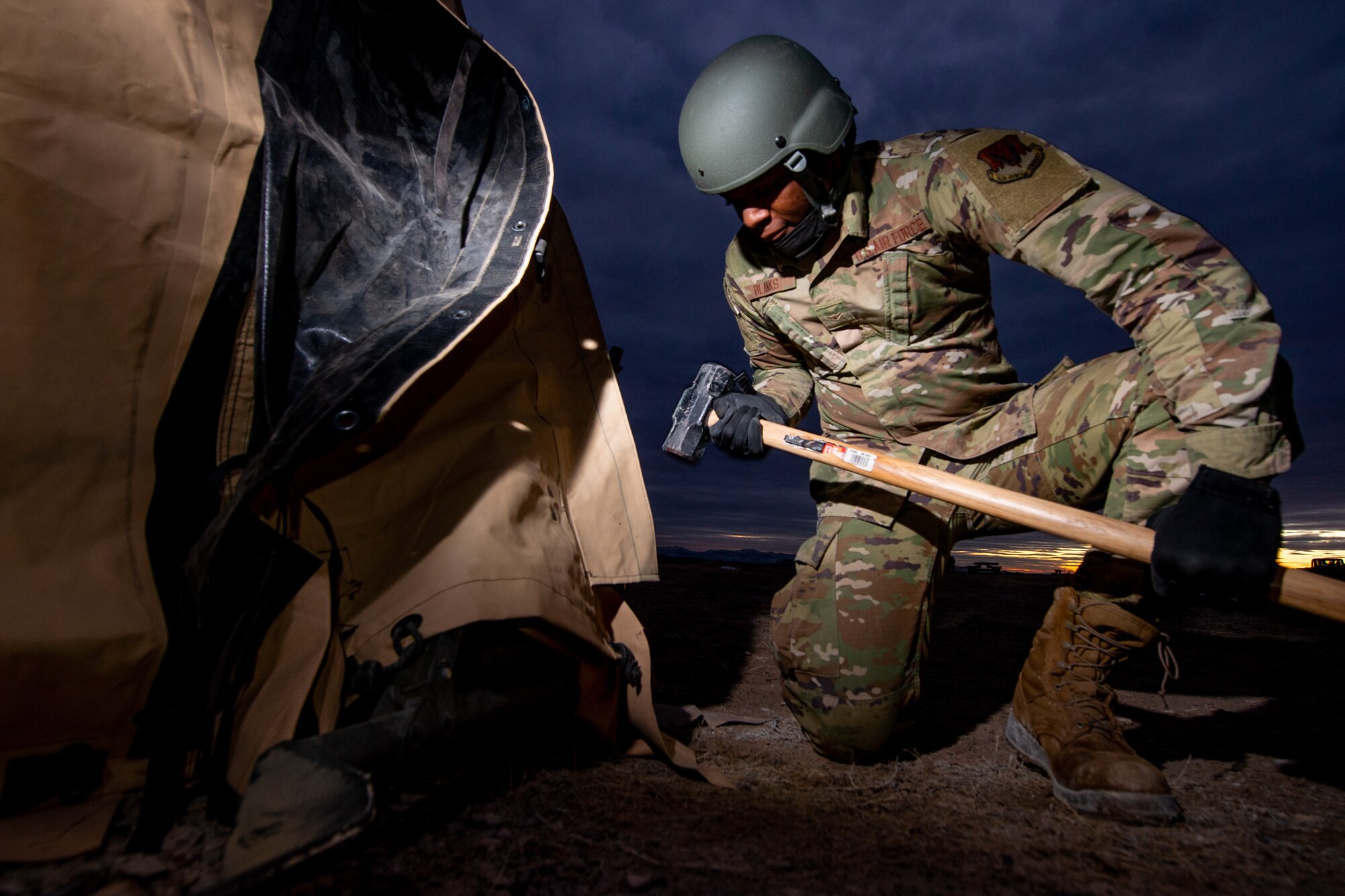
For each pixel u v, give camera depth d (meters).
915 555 1.92
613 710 1.56
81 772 1.04
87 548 1.08
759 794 1.44
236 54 1.36
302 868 0.79
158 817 0.96
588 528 1.64
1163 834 1.31
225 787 1.02
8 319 1.06
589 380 1.79
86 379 1.11
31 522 1.04
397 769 1.06
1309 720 2.19
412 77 1.64
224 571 1.16
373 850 1.00
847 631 1.87
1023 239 1.61
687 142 1.89
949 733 2.09
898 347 1.98
